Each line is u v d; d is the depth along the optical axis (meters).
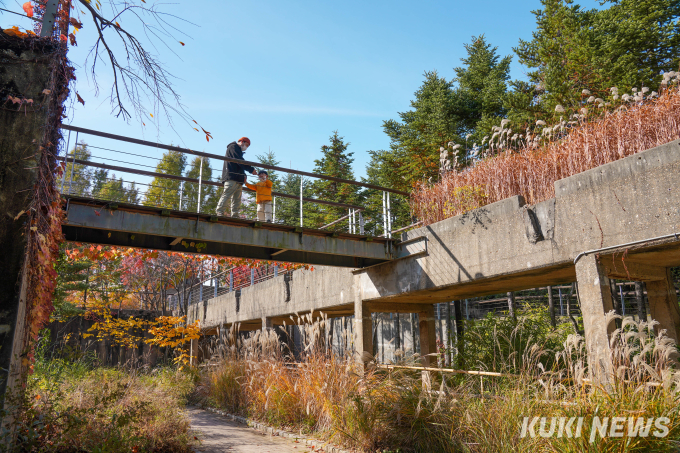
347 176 24.19
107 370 8.95
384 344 13.37
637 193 4.96
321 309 11.34
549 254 5.84
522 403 4.59
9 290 3.94
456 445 4.92
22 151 4.23
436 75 21.47
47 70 4.46
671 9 15.58
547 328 8.60
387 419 5.75
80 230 6.55
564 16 16.09
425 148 17.83
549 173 6.75
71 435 4.35
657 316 5.96
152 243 7.13
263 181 9.09
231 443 6.55
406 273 8.45
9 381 3.83
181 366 13.37
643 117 5.94
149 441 5.17
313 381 7.45
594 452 3.50
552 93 14.01
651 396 3.79
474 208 7.35
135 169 6.95
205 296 21.00
